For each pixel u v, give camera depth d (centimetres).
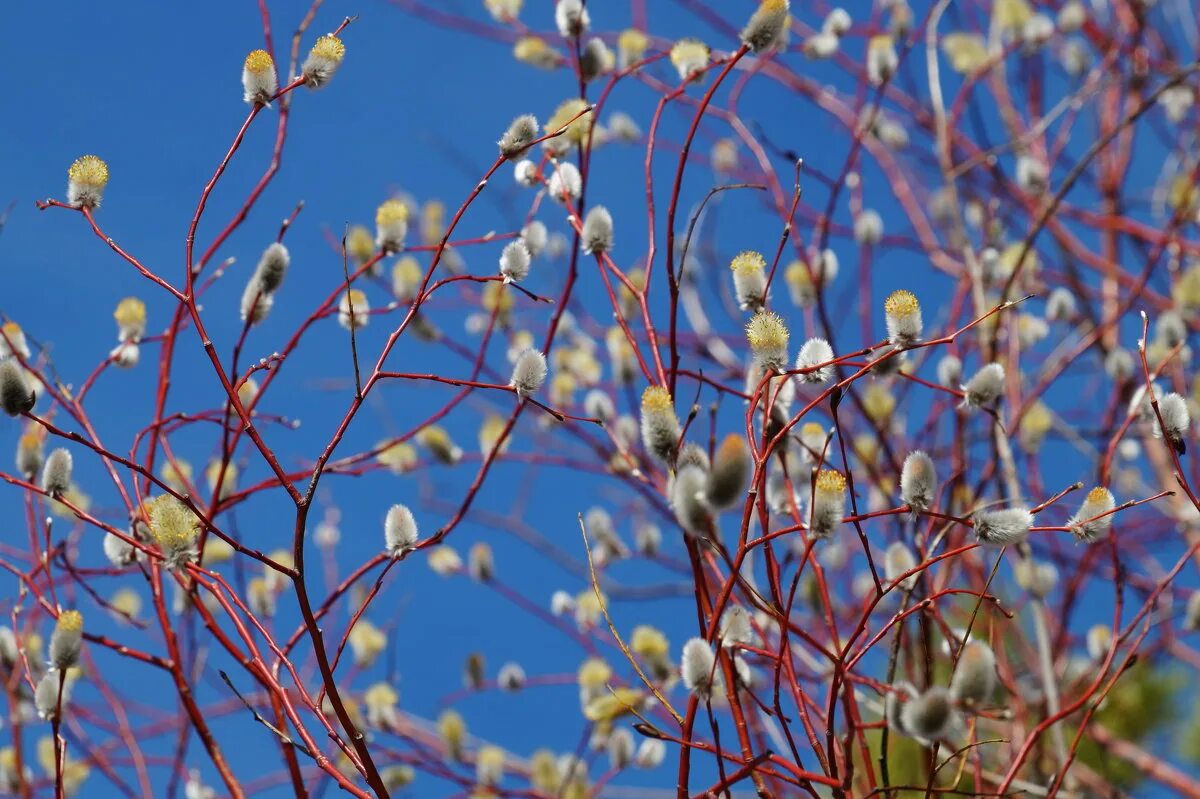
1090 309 252
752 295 201
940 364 229
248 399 226
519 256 205
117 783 221
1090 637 229
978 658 192
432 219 251
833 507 193
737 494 187
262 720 197
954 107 268
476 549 246
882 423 237
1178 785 235
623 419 235
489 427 239
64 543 214
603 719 223
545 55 229
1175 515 247
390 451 234
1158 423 200
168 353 215
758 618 216
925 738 192
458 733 239
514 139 203
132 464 197
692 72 212
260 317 214
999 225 257
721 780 194
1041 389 237
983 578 227
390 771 233
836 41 242
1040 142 283
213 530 197
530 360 203
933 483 195
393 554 201
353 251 231
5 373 197
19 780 216
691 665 193
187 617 214
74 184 202
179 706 234
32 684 205
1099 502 195
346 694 236
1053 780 202
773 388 203
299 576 196
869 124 238
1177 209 254
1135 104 285
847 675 201
